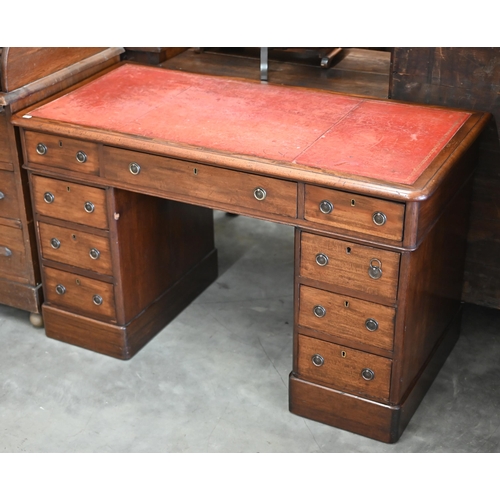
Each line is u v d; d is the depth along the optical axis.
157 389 3.43
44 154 3.29
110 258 3.42
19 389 3.44
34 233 3.63
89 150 3.18
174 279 3.84
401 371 2.98
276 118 3.16
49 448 3.12
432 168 2.74
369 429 3.13
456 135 2.98
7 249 3.67
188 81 3.57
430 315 3.19
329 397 3.16
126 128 3.11
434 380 3.43
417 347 3.12
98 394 3.40
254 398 3.37
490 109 3.20
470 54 3.14
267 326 3.83
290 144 2.93
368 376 3.04
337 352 3.07
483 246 3.49
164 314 3.81
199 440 3.15
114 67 3.74
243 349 3.67
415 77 3.28
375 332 2.94
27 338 3.77
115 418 3.27
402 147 2.89
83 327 3.64
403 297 2.81
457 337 3.67
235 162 2.83
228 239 4.57
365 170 2.73
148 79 3.60
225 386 3.44
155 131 3.07
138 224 3.47
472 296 3.63
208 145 2.94
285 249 4.48
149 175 3.09
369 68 3.72
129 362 3.60
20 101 3.31
